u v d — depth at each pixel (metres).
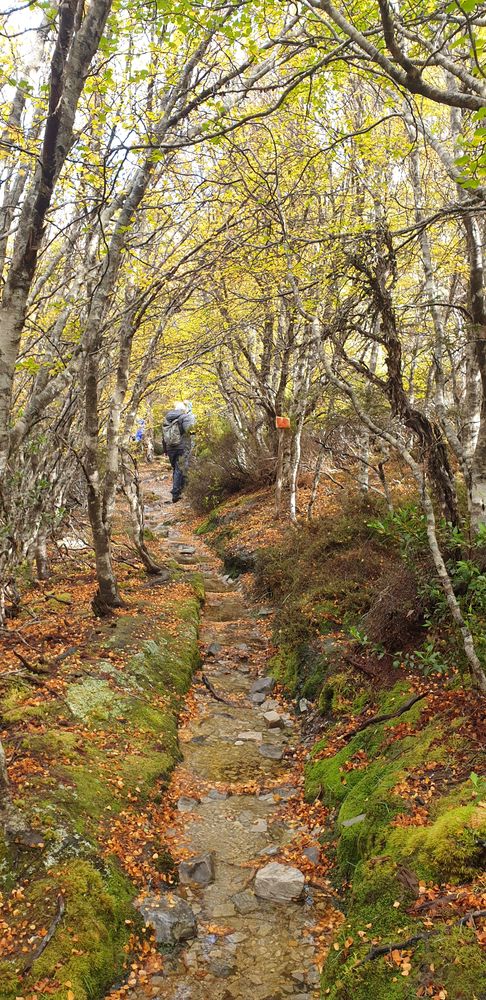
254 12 4.72
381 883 3.07
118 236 6.02
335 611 6.82
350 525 8.03
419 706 4.41
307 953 3.22
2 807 3.49
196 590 9.56
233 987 3.03
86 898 3.18
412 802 3.48
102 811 3.87
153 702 5.60
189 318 10.13
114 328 9.33
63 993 2.72
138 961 3.14
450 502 5.27
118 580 9.16
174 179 7.19
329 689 5.64
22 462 7.31
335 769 4.59
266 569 9.27
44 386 6.67
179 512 18.16
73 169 5.78
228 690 6.65
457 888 2.80
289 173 7.54
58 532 9.87
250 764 5.19
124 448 9.02
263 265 7.84
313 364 9.77
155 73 5.44
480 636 4.26
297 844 4.11
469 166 3.58
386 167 7.77
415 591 5.21
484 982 2.29
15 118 5.41
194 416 18.95
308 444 12.94
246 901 3.62
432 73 9.06
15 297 3.82
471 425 6.70
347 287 8.05
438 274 8.32
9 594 6.95
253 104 8.90
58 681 5.21
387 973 2.60
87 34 3.43
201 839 4.18
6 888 3.12
